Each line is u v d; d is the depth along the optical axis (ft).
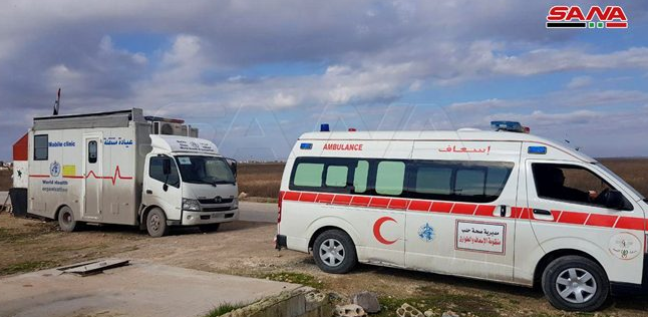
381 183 26.02
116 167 43.91
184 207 41.55
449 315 20.15
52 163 47.88
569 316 20.54
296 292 19.34
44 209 48.32
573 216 21.22
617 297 22.84
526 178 22.49
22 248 37.93
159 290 21.80
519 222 22.26
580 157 22.04
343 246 26.86
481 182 23.45
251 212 64.03
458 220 23.68
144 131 43.78
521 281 22.21
